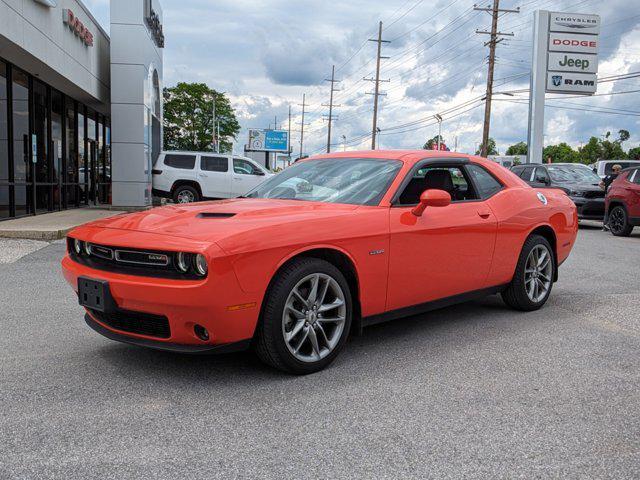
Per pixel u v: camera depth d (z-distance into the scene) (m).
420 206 4.27
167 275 3.34
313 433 2.89
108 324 3.73
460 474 2.52
